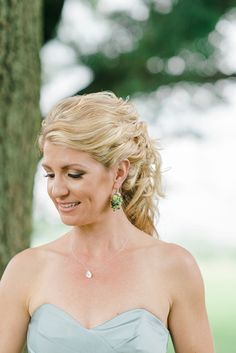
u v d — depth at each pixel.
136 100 8.35
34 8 4.66
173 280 2.93
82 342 2.79
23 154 4.64
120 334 2.80
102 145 2.71
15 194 4.61
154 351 2.82
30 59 4.64
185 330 2.95
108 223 2.93
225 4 7.95
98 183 2.75
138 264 2.92
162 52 8.13
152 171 3.06
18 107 4.59
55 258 2.96
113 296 2.87
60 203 2.76
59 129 2.69
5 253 4.55
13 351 2.95
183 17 7.97
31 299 2.93
